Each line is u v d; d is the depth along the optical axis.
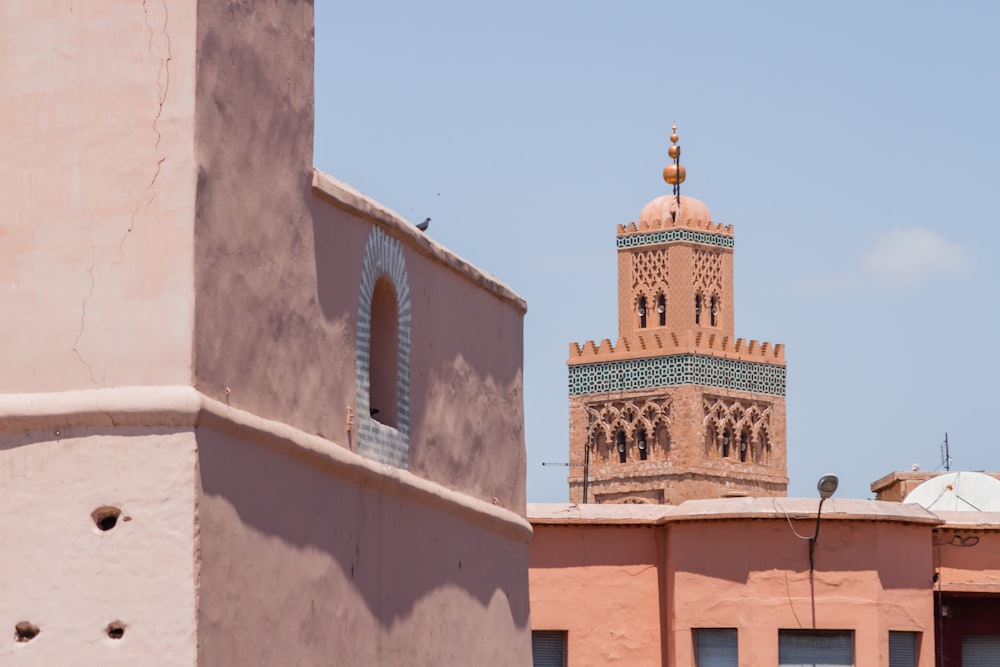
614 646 40.50
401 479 24.55
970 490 47.84
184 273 19.38
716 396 133.25
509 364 29.86
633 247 135.25
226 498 19.64
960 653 40.75
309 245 22.25
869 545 39.62
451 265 27.06
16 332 19.55
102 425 19.14
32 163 19.73
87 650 18.84
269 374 21.08
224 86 20.20
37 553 19.08
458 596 26.92
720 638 39.78
